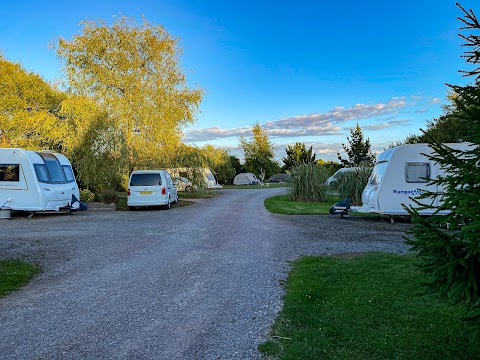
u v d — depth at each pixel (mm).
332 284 5145
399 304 4344
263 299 4730
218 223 11938
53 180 14320
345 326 3789
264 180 58812
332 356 3217
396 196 11836
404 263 6293
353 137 35719
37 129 21125
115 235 9656
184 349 3410
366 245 8172
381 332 3654
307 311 4203
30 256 7258
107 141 19766
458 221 2811
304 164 21906
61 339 3623
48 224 11758
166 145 22531
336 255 7156
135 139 21609
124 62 21188
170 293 5020
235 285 5352
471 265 2637
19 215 14484
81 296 4930
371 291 4801
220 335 3693
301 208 16922
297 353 3256
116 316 4215
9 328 3895
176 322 4035
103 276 5902
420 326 3773
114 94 21172
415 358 3186
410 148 11867
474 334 2707
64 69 20531
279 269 6223
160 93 21906
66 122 19969
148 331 3807
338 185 19219
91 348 3438
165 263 6711
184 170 23969
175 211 15891
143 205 16266
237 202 20750
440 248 2770
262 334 3689
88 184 20625
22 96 26469
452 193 2834
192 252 7613
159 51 21875
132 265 6590
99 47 20594
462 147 3484
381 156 12867
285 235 9562
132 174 16500
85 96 20625
